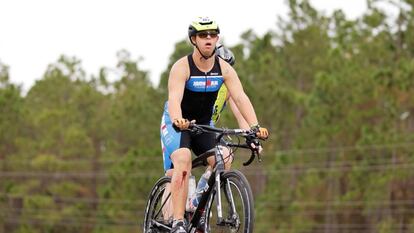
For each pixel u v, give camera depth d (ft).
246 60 360.28
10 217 415.85
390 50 302.66
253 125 58.03
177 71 59.26
